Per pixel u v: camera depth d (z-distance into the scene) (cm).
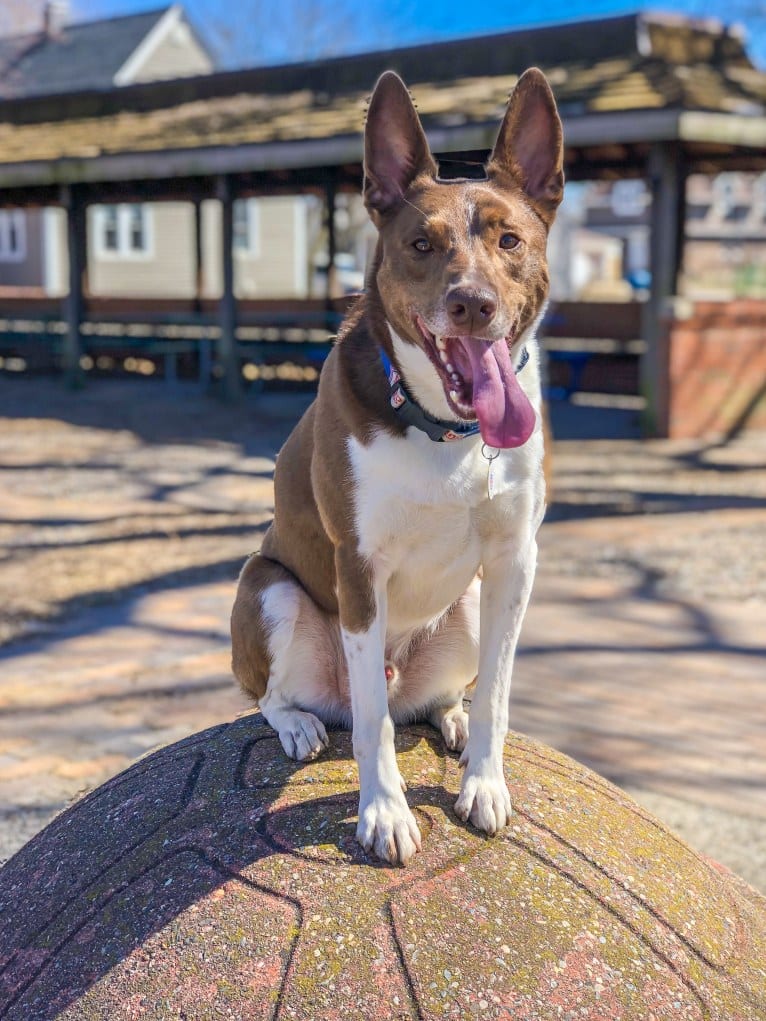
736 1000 235
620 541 862
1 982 238
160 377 1944
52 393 1742
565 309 1772
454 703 319
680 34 1417
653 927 242
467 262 266
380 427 265
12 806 434
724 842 417
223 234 1596
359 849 246
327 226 1777
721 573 777
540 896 239
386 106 296
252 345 1723
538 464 277
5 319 2066
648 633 657
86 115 1969
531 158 304
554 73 1359
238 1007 215
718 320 1329
